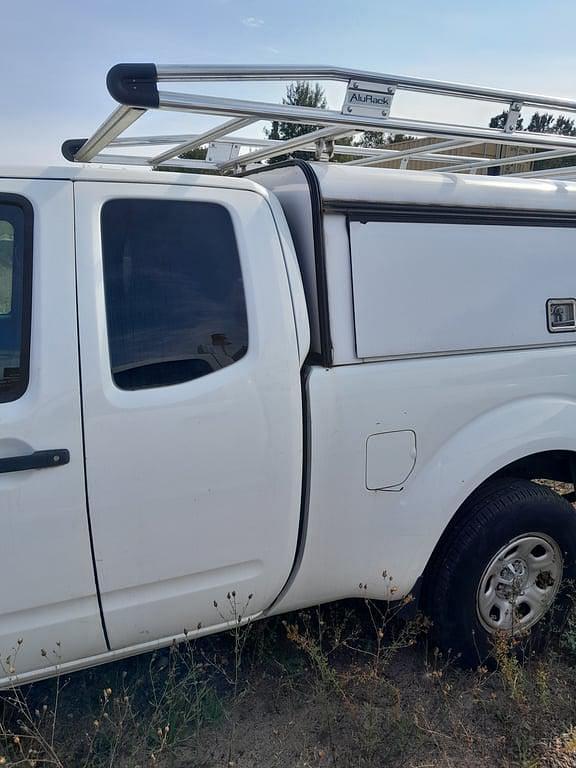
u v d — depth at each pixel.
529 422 2.72
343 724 2.51
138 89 1.95
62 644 2.08
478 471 2.62
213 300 2.18
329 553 2.44
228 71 2.05
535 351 2.75
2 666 2.01
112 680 2.66
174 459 2.09
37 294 1.96
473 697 2.64
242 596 2.33
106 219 2.07
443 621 2.71
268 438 2.23
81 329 1.99
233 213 2.24
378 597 2.62
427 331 2.50
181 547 2.16
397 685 2.74
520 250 2.71
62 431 1.95
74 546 2.00
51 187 2.01
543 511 2.77
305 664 2.83
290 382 2.26
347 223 2.35
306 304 2.35
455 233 2.56
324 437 2.32
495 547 2.70
